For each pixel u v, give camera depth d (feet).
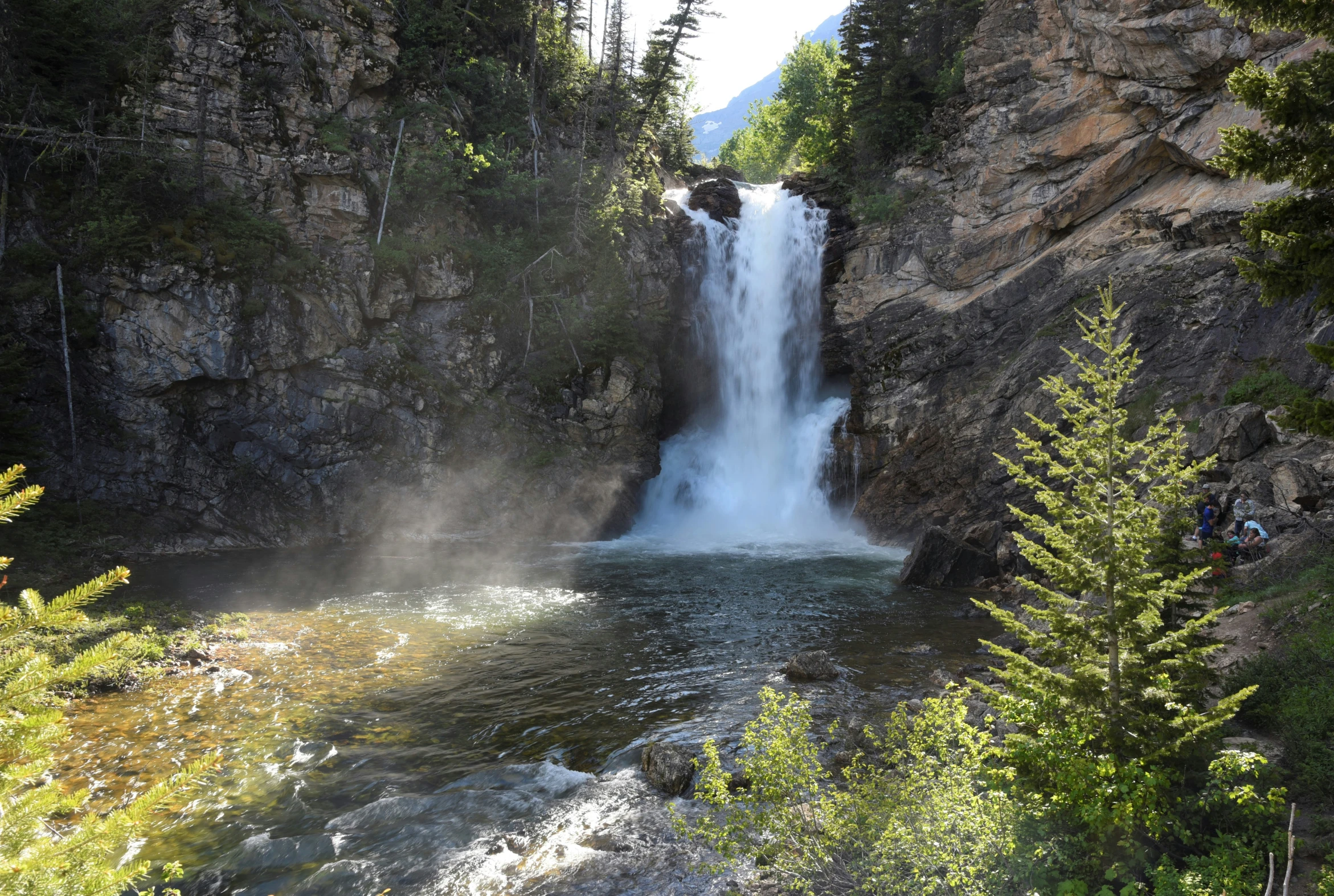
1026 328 108.47
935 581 80.59
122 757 36.09
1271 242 31.19
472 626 62.54
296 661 51.80
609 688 47.65
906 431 116.26
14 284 93.45
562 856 28.40
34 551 80.38
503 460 121.08
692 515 139.23
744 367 148.77
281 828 30.55
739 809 26.25
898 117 140.05
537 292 133.18
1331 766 24.99
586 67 175.52
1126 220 103.35
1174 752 22.89
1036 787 23.56
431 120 129.49
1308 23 31.12
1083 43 110.42
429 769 36.11
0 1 96.89
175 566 87.51
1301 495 58.34
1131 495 24.63
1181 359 88.53
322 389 109.50
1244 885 19.83
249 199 110.42
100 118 103.09
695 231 155.33
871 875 22.53
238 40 111.45
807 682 48.14
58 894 12.03
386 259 118.32
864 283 132.26
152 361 98.68
